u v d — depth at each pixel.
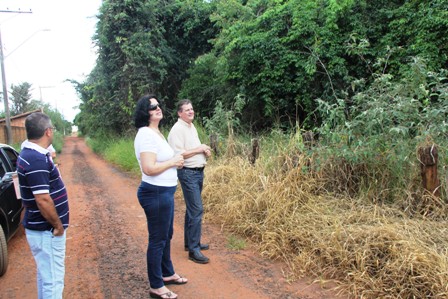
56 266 2.79
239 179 6.65
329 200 5.09
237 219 5.54
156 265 3.43
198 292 3.70
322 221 4.56
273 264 4.30
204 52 18.56
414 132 5.00
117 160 16.12
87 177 12.75
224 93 13.80
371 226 4.09
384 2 9.23
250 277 4.00
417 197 4.50
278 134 8.28
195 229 4.46
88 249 5.16
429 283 3.19
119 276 4.20
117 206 7.89
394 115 4.94
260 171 6.31
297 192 5.28
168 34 18.59
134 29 17.16
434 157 4.29
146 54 16.59
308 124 9.90
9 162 6.05
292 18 10.20
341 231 4.13
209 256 4.63
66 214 2.92
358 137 5.26
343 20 9.45
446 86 5.45
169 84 18.97
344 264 3.78
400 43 8.53
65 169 15.73
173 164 3.22
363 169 5.20
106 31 17.16
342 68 8.95
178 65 18.91
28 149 2.66
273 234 4.71
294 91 9.98
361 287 3.45
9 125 19.23
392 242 3.66
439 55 7.66
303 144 5.81
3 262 4.21
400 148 4.78
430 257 3.39
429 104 5.20
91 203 8.31
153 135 3.17
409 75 5.41
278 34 10.66
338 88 9.41
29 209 2.72
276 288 3.72
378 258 3.64
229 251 4.78
